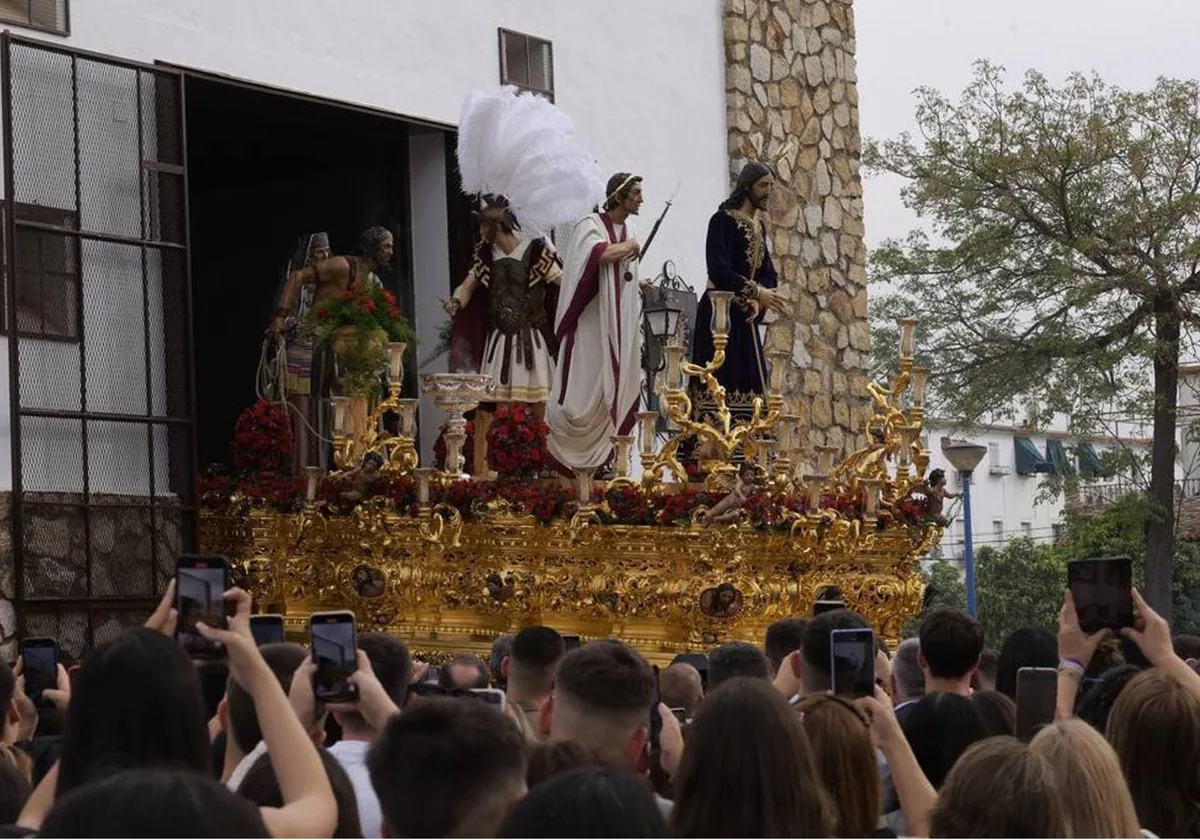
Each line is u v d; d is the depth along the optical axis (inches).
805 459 872.9
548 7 791.7
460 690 255.1
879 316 1206.3
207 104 711.1
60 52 587.2
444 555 605.6
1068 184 1146.7
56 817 147.6
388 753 192.5
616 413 623.5
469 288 677.3
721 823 202.7
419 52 741.9
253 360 820.6
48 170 583.2
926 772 289.4
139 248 605.0
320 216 805.9
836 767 240.4
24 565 562.9
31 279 575.8
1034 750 207.3
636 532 601.6
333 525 609.6
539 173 626.8
